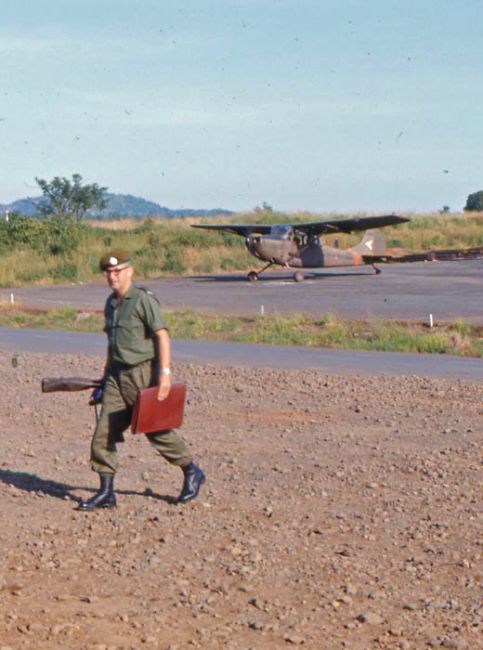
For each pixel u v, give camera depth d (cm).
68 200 8125
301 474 852
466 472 851
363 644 480
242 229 4659
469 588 563
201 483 755
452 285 3706
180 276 4675
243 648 471
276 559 612
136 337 701
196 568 593
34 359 1752
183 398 720
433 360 1748
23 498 761
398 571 592
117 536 661
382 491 790
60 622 502
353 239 6322
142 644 475
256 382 1442
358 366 1652
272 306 3050
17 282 4419
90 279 4612
